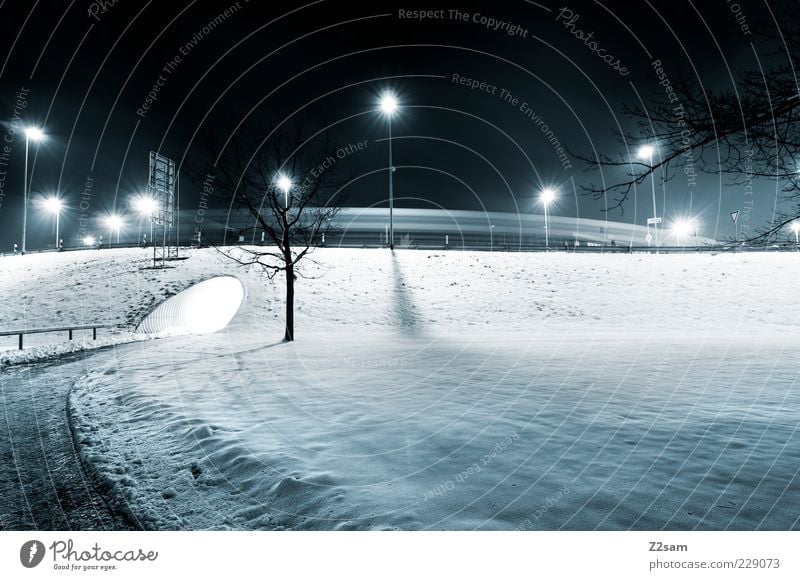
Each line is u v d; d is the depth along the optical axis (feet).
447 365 32.63
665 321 72.69
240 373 29.37
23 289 90.02
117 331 63.77
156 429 17.65
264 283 90.02
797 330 62.28
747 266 99.81
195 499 12.08
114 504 12.17
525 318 76.74
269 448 14.60
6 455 15.88
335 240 151.43
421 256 116.06
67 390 26.35
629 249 123.13
